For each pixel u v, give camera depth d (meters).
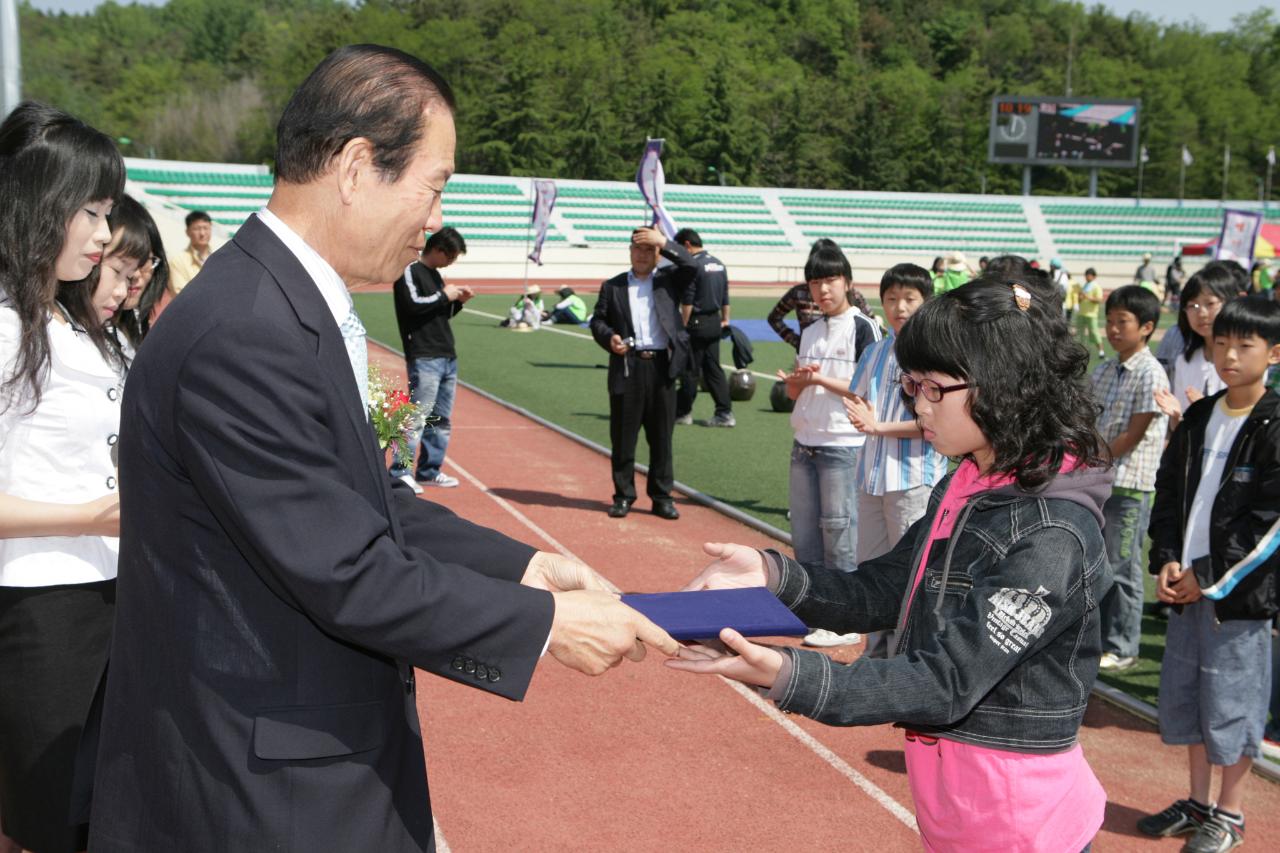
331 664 1.87
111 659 1.97
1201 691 3.90
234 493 1.75
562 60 84.50
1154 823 4.08
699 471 10.29
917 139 87.50
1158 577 4.02
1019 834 2.14
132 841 1.90
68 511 2.69
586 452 11.21
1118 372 5.52
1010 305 2.09
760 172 82.31
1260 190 95.69
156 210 38.12
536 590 1.96
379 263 2.01
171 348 1.81
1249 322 3.87
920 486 5.07
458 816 4.03
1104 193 91.06
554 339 22.17
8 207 2.61
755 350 21.19
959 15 116.75
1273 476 3.69
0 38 6.72
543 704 5.08
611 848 3.85
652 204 13.11
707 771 4.46
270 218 1.97
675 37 102.94
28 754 2.81
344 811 1.88
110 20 110.88
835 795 4.28
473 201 50.41
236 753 1.82
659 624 2.03
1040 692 2.13
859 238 56.78
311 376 1.82
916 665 2.03
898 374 5.05
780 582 2.40
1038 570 2.02
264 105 79.69
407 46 80.62
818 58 110.88
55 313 2.81
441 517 2.38
